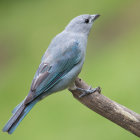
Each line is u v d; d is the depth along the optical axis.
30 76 15.88
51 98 14.47
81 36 10.23
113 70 15.25
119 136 12.47
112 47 16.72
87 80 14.99
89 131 12.81
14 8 20.91
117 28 17.78
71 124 13.26
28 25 19.19
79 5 19.64
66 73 9.58
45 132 13.15
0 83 16.06
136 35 16.92
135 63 15.34
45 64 9.52
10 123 8.79
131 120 8.73
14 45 18.09
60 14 19.23
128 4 18.98
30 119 13.81
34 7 20.56
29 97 9.01
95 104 9.15
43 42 17.59
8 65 17.02
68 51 9.69
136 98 13.74
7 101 14.95
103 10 18.98
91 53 16.77
